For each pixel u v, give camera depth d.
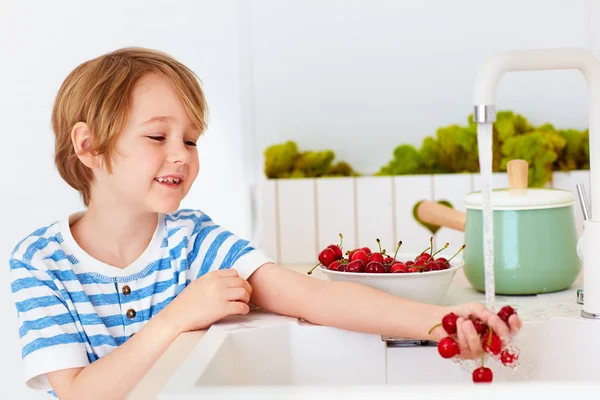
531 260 1.12
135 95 1.05
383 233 2.69
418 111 2.95
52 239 1.09
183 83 1.09
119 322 1.08
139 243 1.13
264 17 3.00
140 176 1.05
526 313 1.00
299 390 0.65
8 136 2.93
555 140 2.55
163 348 0.94
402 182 2.66
